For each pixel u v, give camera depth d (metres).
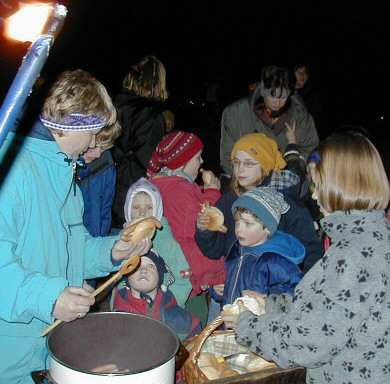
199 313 3.17
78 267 2.10
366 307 1.57
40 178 1.88
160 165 3.42
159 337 1.81
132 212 2.96
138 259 1.84
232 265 2.84
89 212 2.85
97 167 2.82
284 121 4.11
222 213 2.91
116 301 2.75
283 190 3.01
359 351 1.63
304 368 1.84
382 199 1.67
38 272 1.82
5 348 1.91
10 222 1.78
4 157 1.79
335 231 1.69
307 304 1.64
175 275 2.90
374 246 1.60
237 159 3.06
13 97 1.01
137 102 3.53
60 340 1.77
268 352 1.73
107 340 1.86
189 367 2.00
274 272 2.66
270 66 3.97
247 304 2.07
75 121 1.87
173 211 3.01
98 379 1.51
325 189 1.71
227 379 1.79
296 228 2.96
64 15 0.99
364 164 1.67
